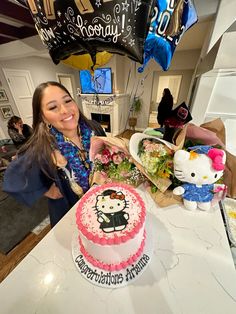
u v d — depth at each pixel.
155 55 0.92
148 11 0.65
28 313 0.40
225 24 0.96
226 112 1.10
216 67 0.87
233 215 0.79
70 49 0.91
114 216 0.49
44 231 1.43
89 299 0.42
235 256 0.57
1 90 3.17
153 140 0.70
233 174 0.60
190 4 0.79
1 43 2.16
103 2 0.64
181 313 0.38
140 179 0.80
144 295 0.42
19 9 1.40
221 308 0.39
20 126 2.53
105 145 0.76
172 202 0.69
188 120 0.62
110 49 0.81
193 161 0.55
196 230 0.58
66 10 0.71
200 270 0.46
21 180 0.73
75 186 0.90
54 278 0.46
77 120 0.89
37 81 3.78
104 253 0.45
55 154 0.81
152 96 4.02
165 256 0.50
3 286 0.44
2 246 1.30
